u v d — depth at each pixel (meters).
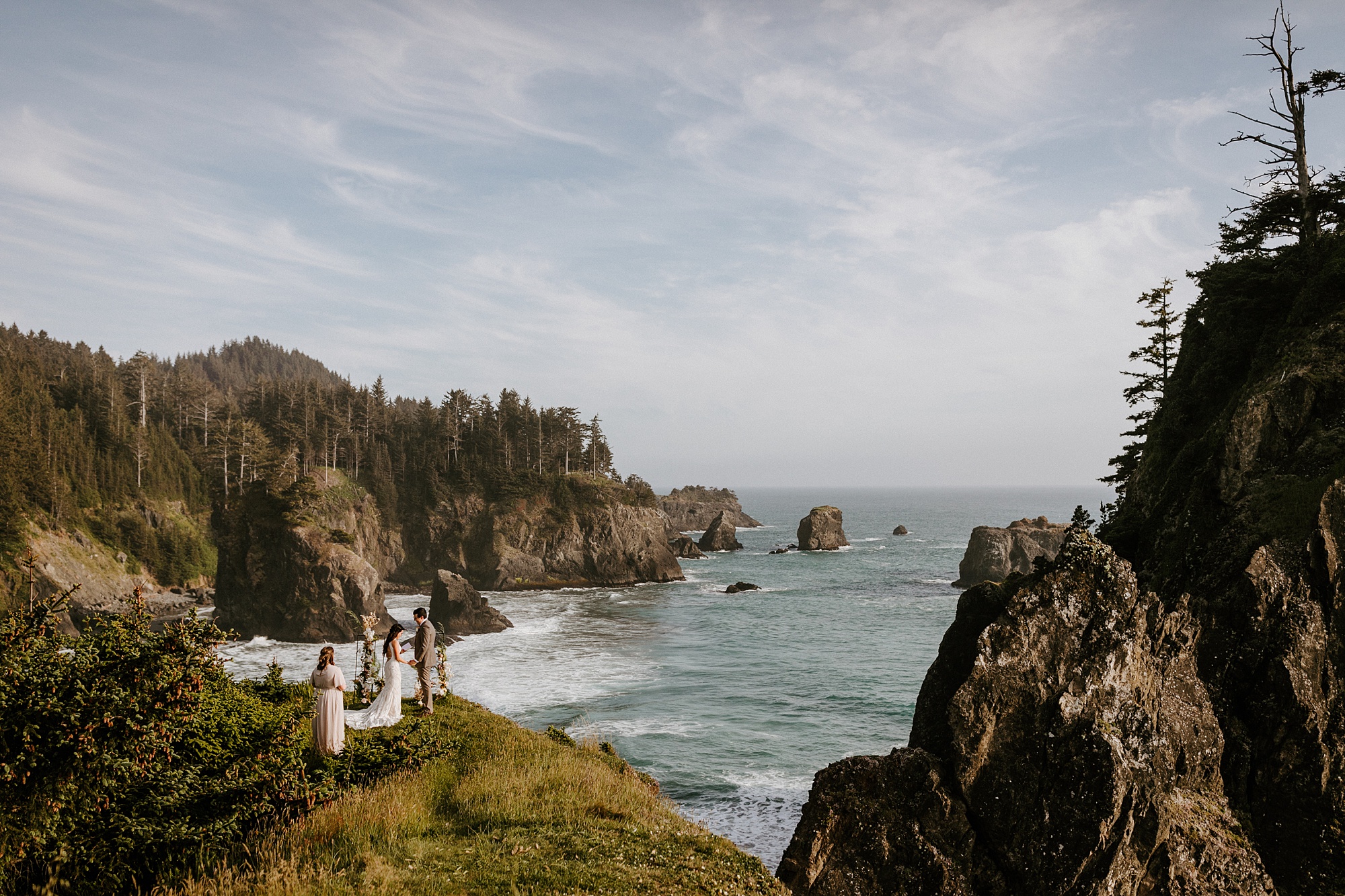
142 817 9.18
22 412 117.50
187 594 112.56
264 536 84.44
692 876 10.56
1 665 8.12
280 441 144.88
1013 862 19.69
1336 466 25.50
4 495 98.31
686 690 50.88
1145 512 36.81
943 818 20.38
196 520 129.50
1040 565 28.73
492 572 121.81
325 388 171.25
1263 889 19.58
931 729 28.81
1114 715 20.69
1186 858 19.23
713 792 33.25
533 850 10.66
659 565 123.69
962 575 106.00
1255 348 35.09
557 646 67.81
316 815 10.90
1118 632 21.75
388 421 151.62
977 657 21.83
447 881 9.30
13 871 7.97
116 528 114.44
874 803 20.80
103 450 127.31
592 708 46.41
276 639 80.31
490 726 18.25
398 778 13.31
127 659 8.66
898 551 160.62
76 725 8.02
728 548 175.62
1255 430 28.47
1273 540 25.03
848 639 69.50
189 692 8.95
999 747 20.89
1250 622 23.53
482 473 134.88
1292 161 35.66
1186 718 21.52
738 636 71.81
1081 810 19.27
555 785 14.09
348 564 81.56
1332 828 20.77
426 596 112.62
